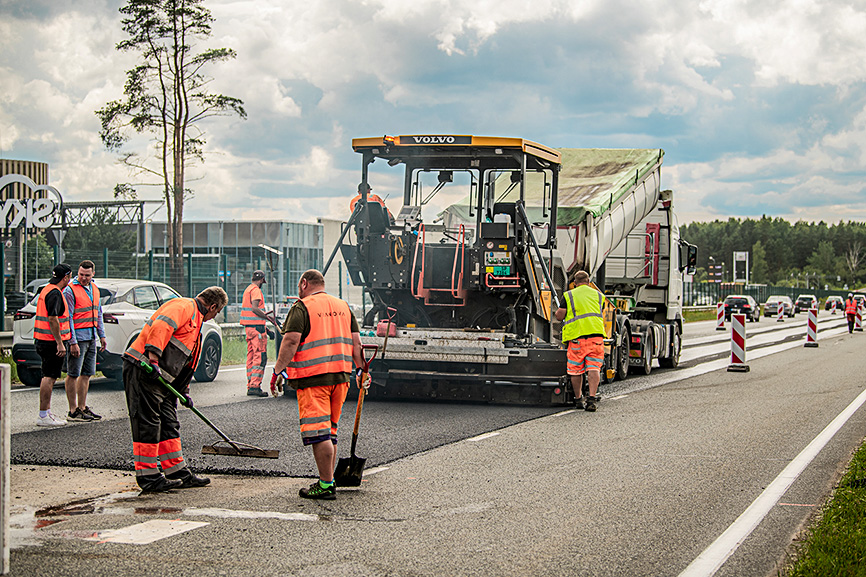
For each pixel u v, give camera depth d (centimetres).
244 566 469
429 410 1156
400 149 1233
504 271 1202
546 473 754
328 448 639
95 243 3756
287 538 527
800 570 479
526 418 1096
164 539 518
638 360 1720
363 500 638
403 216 1250
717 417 1133
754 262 19488
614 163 1752
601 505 639
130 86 2731
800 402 1303
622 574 475
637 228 1897
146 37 2722
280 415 1063
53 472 724
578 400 1199
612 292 1902
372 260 1247
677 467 794
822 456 862
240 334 2538
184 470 679
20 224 2647
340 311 666
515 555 505
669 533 564
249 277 3256
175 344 684
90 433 909
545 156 1281
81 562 469
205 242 4459
